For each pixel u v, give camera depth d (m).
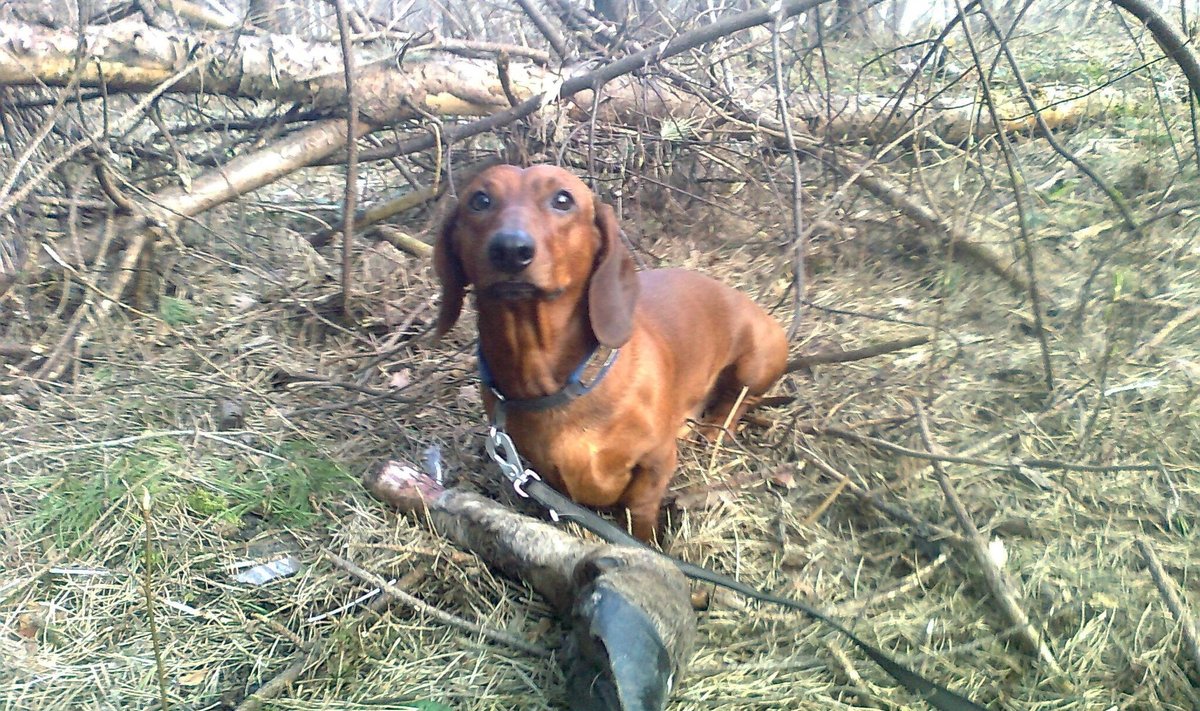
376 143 1.17
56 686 0.52
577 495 0.65
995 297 0.98
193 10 1.20
